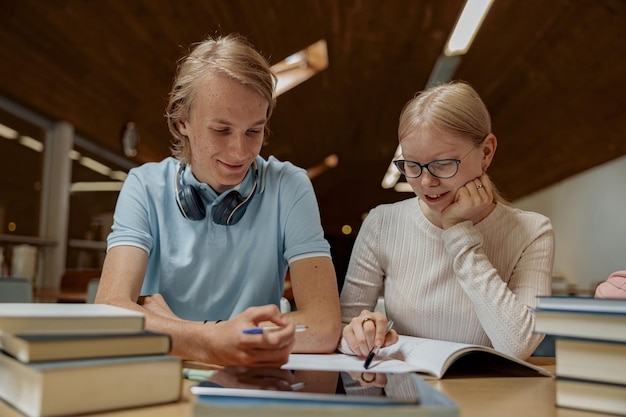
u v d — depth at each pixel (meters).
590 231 10.49
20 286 3.08
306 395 0.63
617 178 9.49
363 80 9.38
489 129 1.38
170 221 1.45
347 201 18.80
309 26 6.55
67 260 5.70
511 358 1.04
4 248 4.77
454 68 8.38
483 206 1.34
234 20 5.41
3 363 0.73
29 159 5.20
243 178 1.36
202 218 1.44
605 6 5.85
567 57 7.08
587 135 9.01
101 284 1.31
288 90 8.84
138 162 7.21
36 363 0.67
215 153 1.26
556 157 10.51
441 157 1.29
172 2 4.64
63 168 5.47
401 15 6.68
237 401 0.62
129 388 0.70
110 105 5.70
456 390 0.89
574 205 11.15
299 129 11.27
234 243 1.45
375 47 7.84
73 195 5.82
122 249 1.35
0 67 4.30
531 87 8.22
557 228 12.03
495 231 1.45
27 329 0.70
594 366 0.75
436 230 1.50
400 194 18.81
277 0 5.53
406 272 1.53
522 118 9.46
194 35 5.22
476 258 1.32
